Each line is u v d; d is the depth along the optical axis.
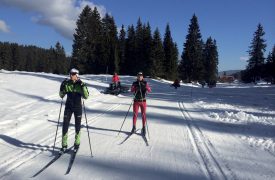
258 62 82.81
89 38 74.31
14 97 17.95
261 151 8.94
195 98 27.16
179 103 21.98
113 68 76.00
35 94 19.95
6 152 8.05
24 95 19.12
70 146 8.84
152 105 19.88
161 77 79.75
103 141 9.60
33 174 6.57
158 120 13.93
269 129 12.20
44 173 6.66
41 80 29.39
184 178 6.62
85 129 11.30
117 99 22.59
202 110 18.27
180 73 84.62
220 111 17.83
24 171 6.74
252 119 14.50
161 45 74.88
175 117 14.99
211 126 12.80
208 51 98.00
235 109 19.06
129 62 79.50
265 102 24.02
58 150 8.41
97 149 8.69
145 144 9.41
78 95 8.42
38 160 7.52
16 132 10.25
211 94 34.06
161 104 20.73
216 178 6.64
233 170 7.19
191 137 10.54
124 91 28.58
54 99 18.78
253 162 7.85
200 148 9.09
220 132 11.55
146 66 75.38
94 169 7.01
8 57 128.00
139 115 15.12
